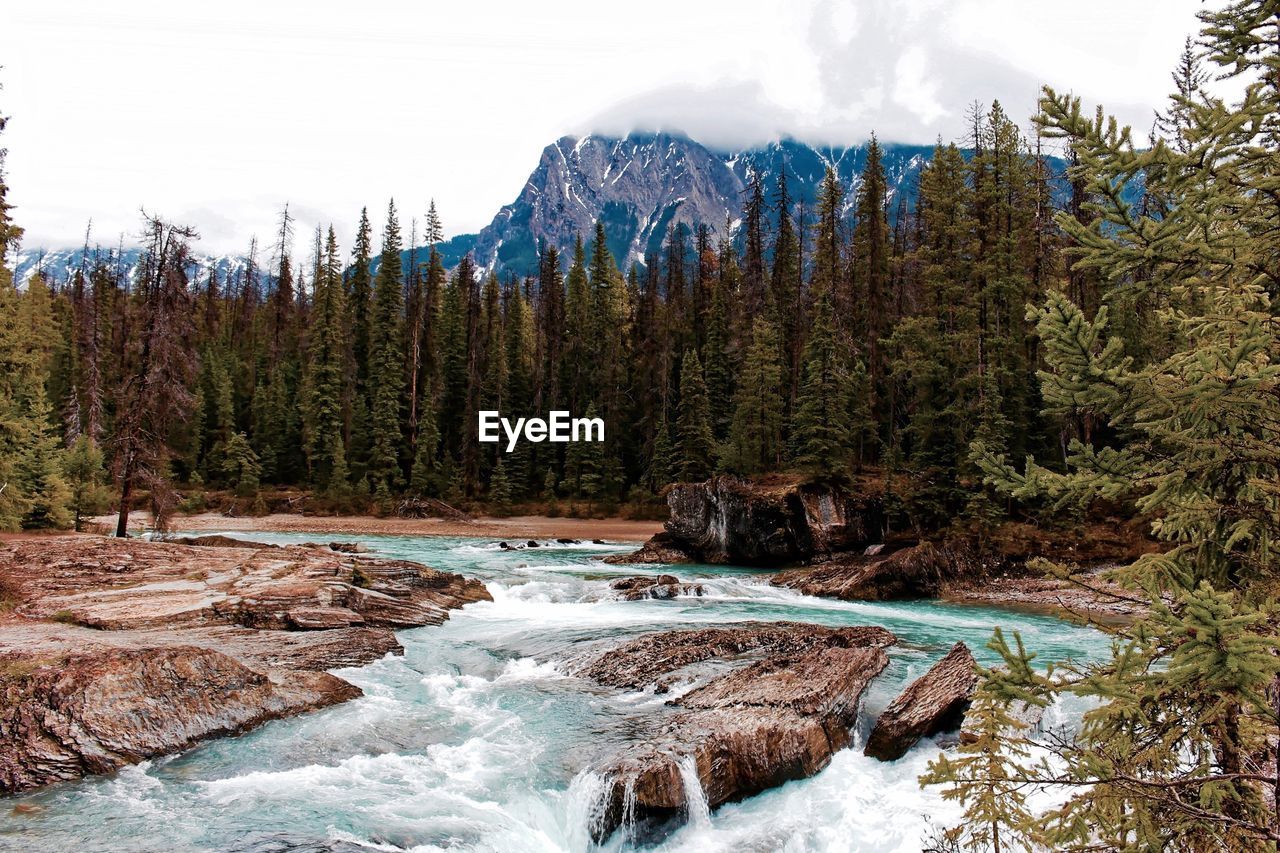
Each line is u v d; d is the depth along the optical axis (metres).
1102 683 3.99
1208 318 4.47
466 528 52.97
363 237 72.56
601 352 71.44
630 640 16.66
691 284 76.69
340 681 13.09
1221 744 4.48
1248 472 4.28
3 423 24.91
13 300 24.02
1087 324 4.14
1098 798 4.31
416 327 68.06
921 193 44.56
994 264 34.81
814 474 36.59
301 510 56.91
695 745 9.62
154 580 18.89
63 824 8.08
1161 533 4.76
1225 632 3.46
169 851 7.54
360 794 9.11
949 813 8.77
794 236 56.34
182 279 28.34
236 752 10.26
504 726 11.55
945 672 12.77
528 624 19.36
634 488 62.41
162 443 28.72
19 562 18.84
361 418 62.28
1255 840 4.07
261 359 73.94
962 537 29.73
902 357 40.25
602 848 8.52
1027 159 37.59
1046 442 34.56
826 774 10.37
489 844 8.09
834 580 27.55
